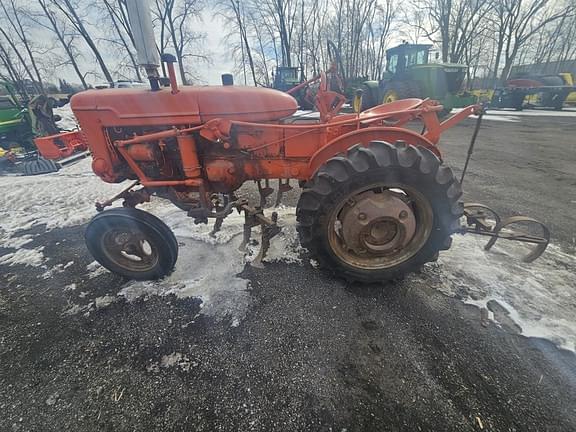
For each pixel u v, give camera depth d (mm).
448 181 1810
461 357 1510
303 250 2473
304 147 2164
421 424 1227
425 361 1493
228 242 2613
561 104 12773
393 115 2037
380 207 1877
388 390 1360
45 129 6008
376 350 1560
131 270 2143
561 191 3719
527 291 1940
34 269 2383
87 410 1312
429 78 10023
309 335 1659
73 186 4293
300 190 4008
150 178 2209
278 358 1527
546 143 6555
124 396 1365
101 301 1982
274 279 2131
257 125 1921
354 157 1757
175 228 2867
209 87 1977
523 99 12781
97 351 1606
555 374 1409
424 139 2025
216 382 1416
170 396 1359
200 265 2311
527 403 1293
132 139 1961
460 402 1303
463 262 2258
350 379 1413
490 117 10961
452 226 1909
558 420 1229
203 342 1636
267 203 3547
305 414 1272
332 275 2148
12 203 3695
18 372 1499
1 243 2793
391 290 2002
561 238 2582
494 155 5609
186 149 1973
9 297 2059
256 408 1301
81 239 2854
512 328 1666
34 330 1765
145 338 1677
